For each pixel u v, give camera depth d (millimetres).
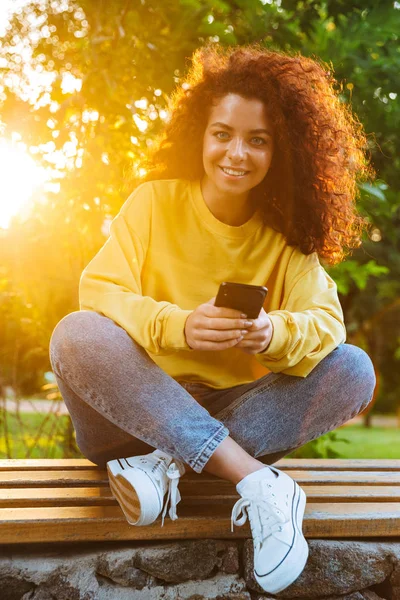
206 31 2783
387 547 1579
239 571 1540
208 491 1648
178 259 1771
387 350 12906
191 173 1849
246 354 1783
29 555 1513
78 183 2713
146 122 2812
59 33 2855
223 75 1697
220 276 1775
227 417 1574
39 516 1478
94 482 1730
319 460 2156
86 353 1455
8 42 2775
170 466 1473
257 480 1421
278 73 1722
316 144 1798
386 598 1599
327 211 1818
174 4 2746
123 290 1597
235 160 1637
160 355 1597
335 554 1553
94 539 1475
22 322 2982
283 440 1632
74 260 2859
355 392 1651
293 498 1426
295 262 1802
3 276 2924
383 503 1699
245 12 3027
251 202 1839
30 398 3291
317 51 3047
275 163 1806
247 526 1520
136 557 1506
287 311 1585
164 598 1506
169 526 1500
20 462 1931
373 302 7918
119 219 1742
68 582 1495
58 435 2982
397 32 3123
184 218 1799
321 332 1604
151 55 2766
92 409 1595
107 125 2754
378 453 6320
